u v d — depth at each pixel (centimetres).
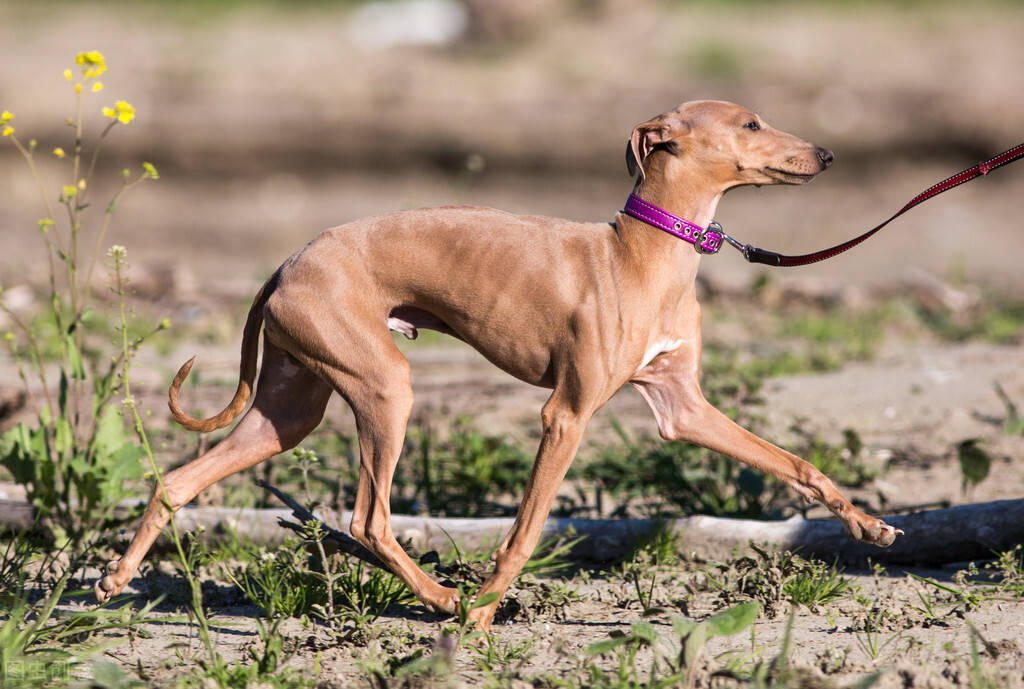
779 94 3241
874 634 682
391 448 697
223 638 700
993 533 797
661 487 1026
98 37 3797
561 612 735
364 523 707
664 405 752
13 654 613
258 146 3198
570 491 1072
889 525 768
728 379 1322
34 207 2958
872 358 1559
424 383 1439
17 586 737
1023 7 3897
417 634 698
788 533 838
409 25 3844
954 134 3086
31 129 3181
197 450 915
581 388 689
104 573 750
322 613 705
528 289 695
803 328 1761
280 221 2941
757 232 2783
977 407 1263
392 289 712
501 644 684
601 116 3186
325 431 1236
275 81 3406
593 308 688
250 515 889
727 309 1958
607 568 856
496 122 3195
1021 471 1067
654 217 707
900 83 3241
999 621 693
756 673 588
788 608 736
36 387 1332
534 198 3062
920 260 2514
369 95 3294
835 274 2389
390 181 3181
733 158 713
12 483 1040
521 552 695
